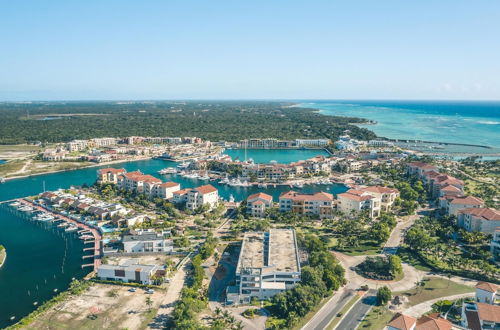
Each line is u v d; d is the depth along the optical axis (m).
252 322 162.50
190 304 164.38
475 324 149.62
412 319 141.75
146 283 196.88
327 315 167.25
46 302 181.25
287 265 192.62
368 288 189.38
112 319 166.38
